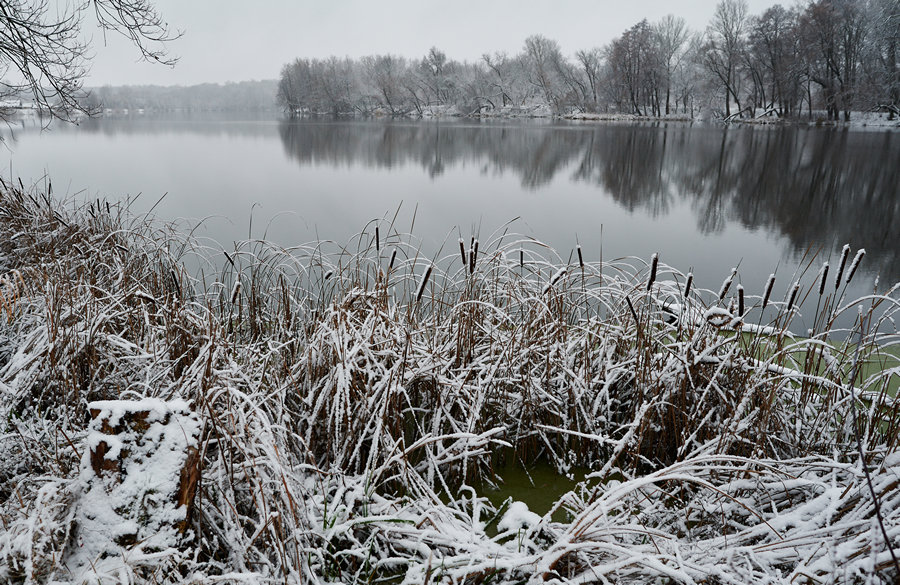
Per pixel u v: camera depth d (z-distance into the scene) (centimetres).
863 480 259
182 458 233
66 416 307
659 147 3341
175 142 3494
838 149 3008
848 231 1425
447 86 8844
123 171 2039
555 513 323
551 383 397
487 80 8594
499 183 2186
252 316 489
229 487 264
